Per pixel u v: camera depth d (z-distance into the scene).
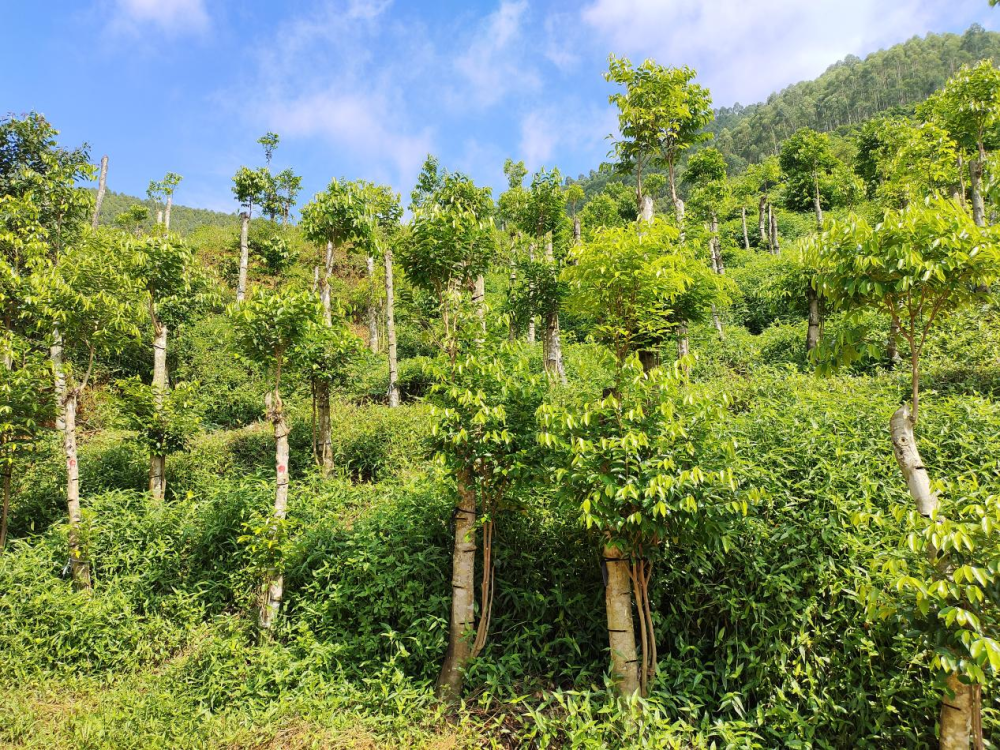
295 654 4.82
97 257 6.85
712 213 20.59
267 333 5.82
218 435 11.86
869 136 20.88
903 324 3.41
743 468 4.36
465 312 5.13
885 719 3.33
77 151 11.48
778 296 12.66
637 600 3.96
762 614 3.85
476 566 5.29
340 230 8.55
